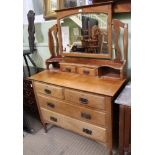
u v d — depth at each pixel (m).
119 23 1.29
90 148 1.55
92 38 1.48
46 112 1.60
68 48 1.67
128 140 1.17
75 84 1.31
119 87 1.20
